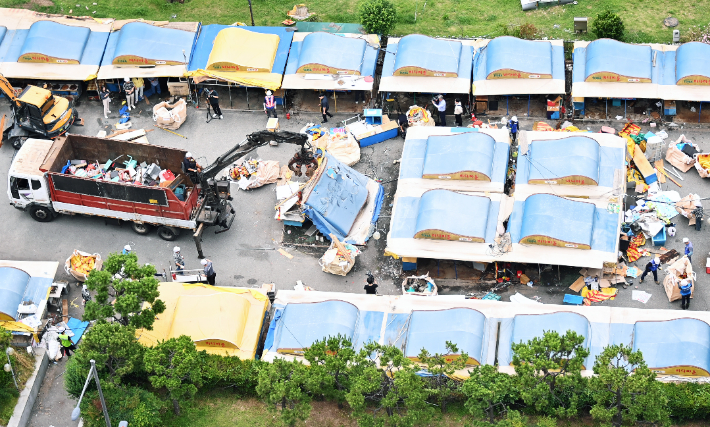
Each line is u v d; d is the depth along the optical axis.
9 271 40.75
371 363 34.78
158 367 34.44
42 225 46.12
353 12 58.62
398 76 51.28
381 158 49.72
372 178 48.44
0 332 36.66
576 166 43.84
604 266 41.78
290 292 40.72
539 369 33.56
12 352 37.81
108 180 44.38
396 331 38.50
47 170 44.19
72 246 45.03
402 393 33.12
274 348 38.34
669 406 34.84
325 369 34.44
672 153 47.88
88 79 51.69
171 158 45.66
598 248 41.34
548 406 35.28
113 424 35.09
